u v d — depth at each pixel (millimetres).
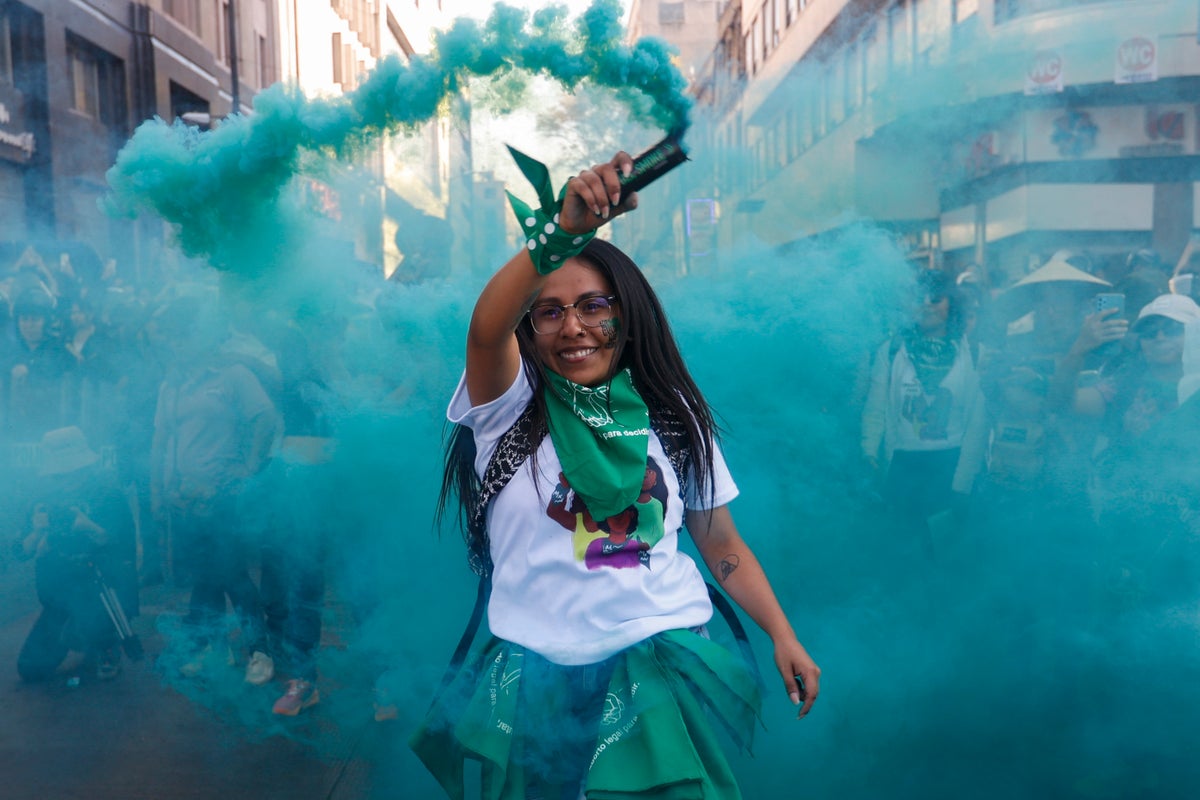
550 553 1811
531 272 1686
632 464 1810
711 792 1712
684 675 1810
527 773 1791
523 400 1848
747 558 2041
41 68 8891
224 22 12688
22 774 3115
